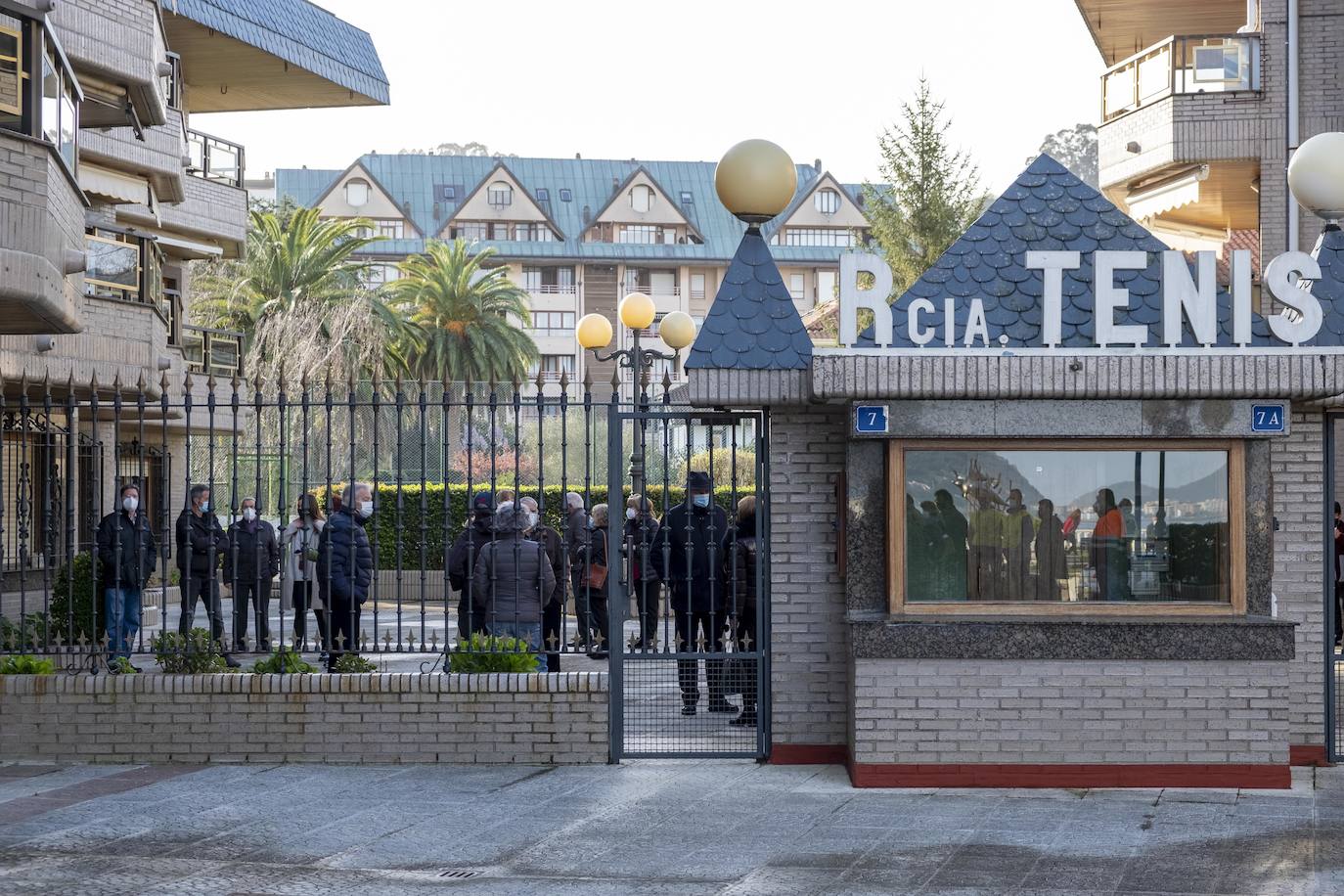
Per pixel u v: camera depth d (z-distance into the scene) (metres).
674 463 24.64
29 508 16.45
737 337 11.03
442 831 9.25
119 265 23.02
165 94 27.02
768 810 9.84
